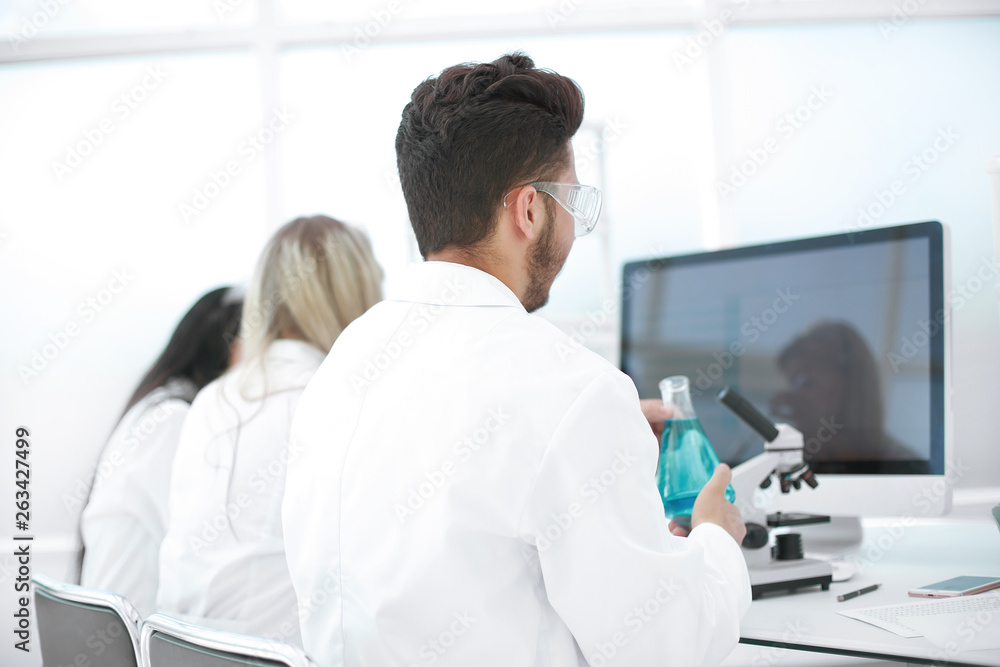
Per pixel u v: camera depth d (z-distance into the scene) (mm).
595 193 884
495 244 862
